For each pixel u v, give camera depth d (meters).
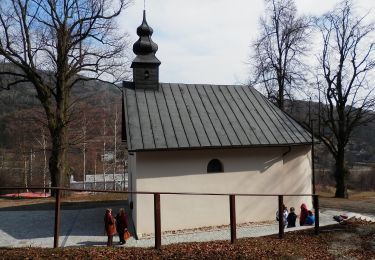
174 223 13.89
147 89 16.12
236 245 10.59
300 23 26.23
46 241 12.32
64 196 22.88
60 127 21.81
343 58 25.97
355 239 12.23
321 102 26.81
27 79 21.62
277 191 15.59
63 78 21.70
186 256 9.40
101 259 8.78
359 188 44.88
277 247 10.77
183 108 15.52
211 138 14.26
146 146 13.14
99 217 16.33
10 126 38.12
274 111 16.86
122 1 26.95
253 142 14.61
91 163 49.91
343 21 25.62
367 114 25.70
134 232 13.84
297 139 15.41
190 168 14.18
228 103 16.61
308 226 14.42
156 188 13.69
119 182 44.56
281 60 26.56
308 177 16.59
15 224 14.95
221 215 14.60
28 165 41.56
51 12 21.33
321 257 10.38
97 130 44.44
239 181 14.92
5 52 20.41
